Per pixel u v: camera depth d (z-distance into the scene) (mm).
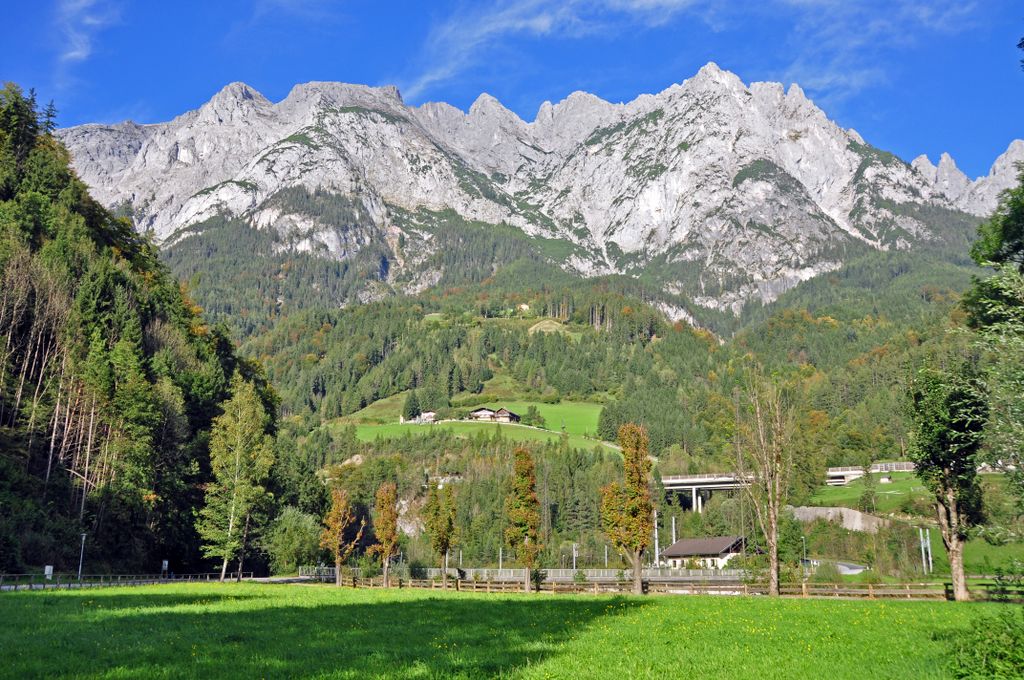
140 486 82000
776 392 61062
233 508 82562
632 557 65750
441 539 89000
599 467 175625
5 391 80812
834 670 22375
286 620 35188
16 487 72312
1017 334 21484
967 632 28734
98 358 87875
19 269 88562
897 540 116625
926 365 48250
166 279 139750
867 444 185500
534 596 59219
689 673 22109
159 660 23344
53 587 57062
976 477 46406
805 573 82688
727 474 165125
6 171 113438
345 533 134000
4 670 21141
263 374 150875
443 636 30188
